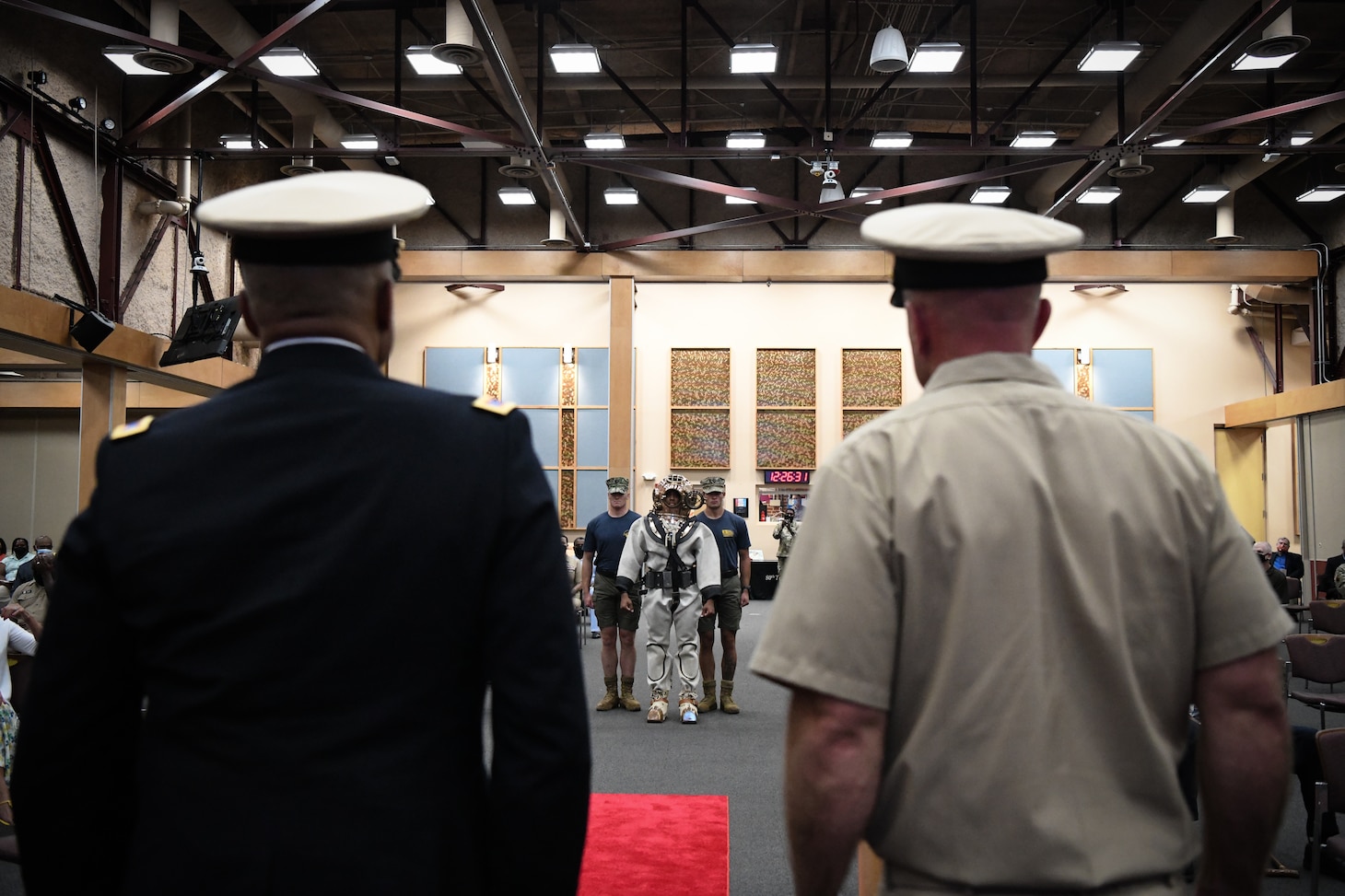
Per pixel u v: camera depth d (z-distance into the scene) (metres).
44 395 14.72
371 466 1.24
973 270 1.36
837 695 1.23
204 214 1.29
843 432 18.28
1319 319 17.34
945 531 1.25
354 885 1.11
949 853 1.21
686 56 14.31
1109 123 14.23
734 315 18.52
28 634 4.73
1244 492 18.00
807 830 1.24
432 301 18.50
